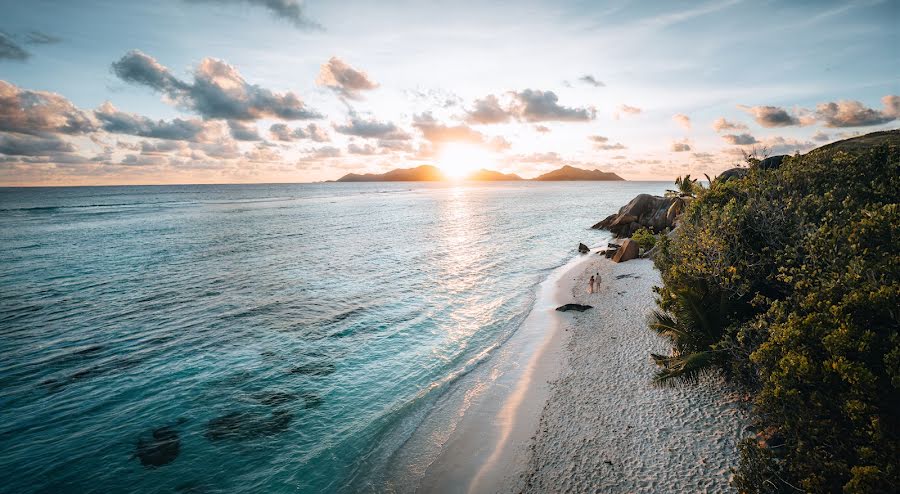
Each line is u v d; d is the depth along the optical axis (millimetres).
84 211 106750
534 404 15477
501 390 16828
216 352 20859
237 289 32031
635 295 26641
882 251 11023
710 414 12742
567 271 36750
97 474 12594
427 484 11891
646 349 18328
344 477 12375
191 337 22688
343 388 17438
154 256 45312
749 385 13172
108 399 16672
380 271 37875
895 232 11148
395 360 19922
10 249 49406
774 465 9258
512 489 11359
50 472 12688
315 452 13500
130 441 14125
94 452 13570
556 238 57375
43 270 38500
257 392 17156
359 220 84438
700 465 10891
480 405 15836
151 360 19984
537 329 23109
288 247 51062
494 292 30891
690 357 13305
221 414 15641
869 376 7859
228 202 149500
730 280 14336
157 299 29469
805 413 8812
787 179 18828
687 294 14547
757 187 19219
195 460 13164
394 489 11797
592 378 16609
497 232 64125
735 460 10797
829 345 8703
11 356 20359
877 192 16734
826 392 8648
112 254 46469
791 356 9102
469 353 20547
